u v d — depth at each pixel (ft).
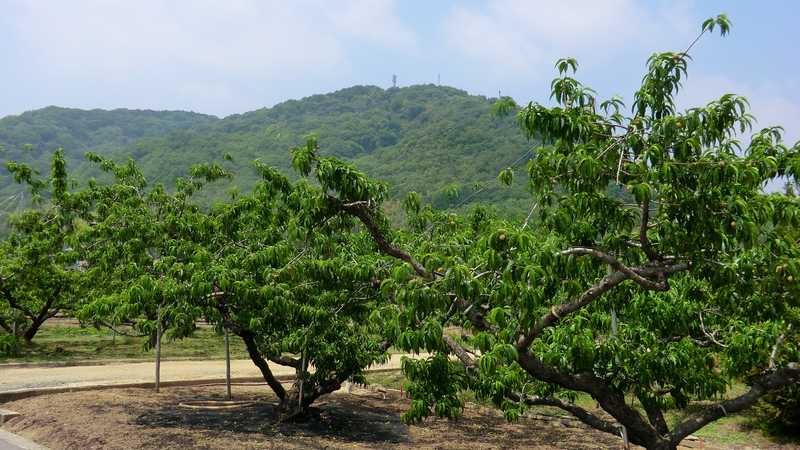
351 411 37.47
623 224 17.92
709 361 23.73
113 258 40.06
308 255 27.96
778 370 19.48
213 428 30.19
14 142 402.31
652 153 15.38
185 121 609.83
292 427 31.58
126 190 46.01
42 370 52.39
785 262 15.75
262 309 30.22
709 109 15.57
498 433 33.88
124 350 67.41
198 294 28.19
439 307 16.89
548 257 15.80
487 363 16.07
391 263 24.68
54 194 56.29
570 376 19.47
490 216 35.27
